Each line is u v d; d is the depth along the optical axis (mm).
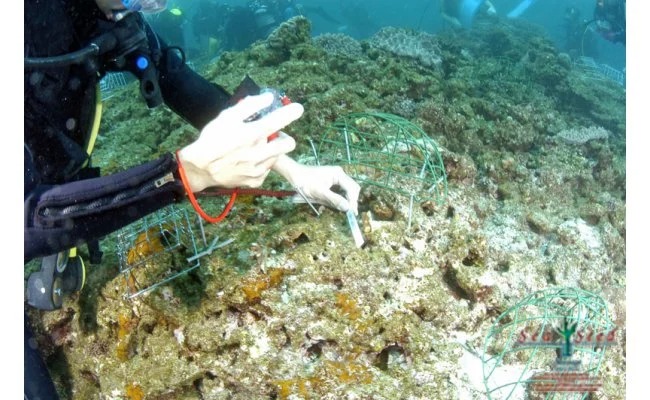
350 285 1059
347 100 1823
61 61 712
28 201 637
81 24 785
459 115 2020
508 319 1146
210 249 1072
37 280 1009
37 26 700
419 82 2131
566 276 1364
